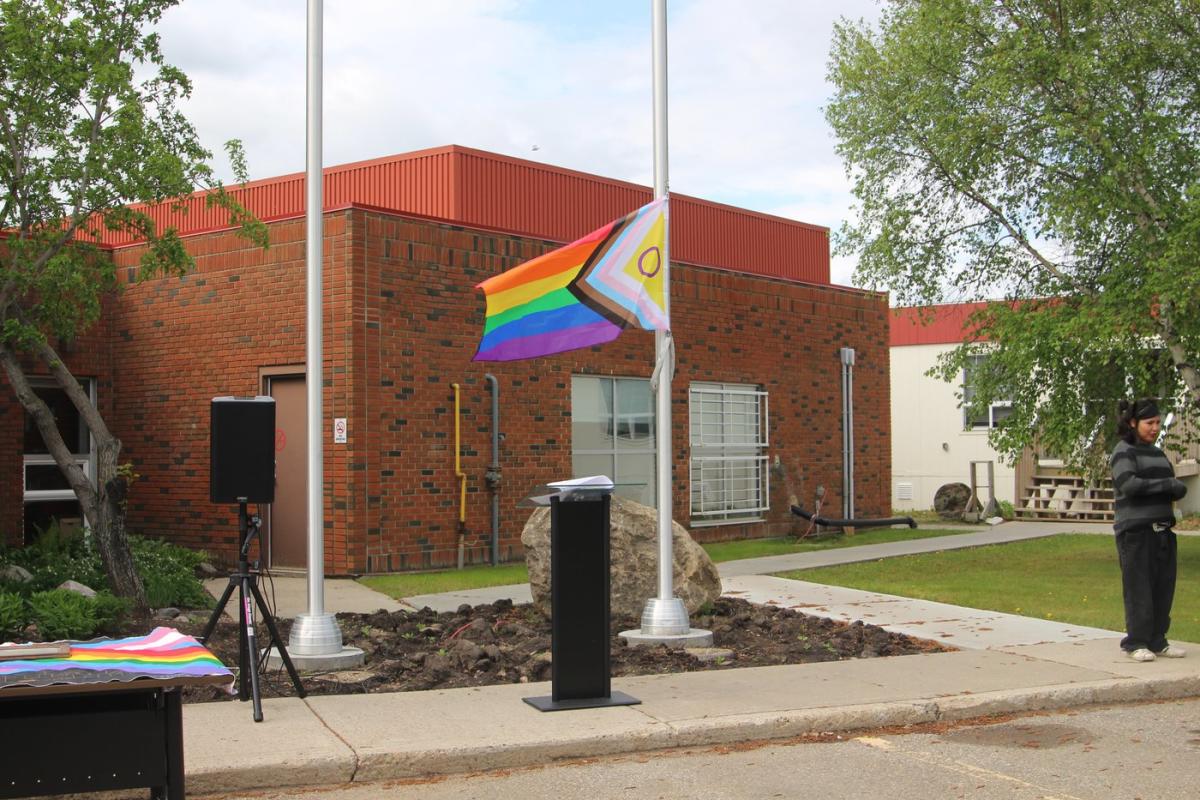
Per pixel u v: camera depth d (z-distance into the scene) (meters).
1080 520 26.95
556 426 17.72
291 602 12.95
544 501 7.81
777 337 22.02
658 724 7.18
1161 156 15.61
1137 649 9.42
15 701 5.25
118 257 17.52
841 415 23.55
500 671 8.91
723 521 21.00
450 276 16.25
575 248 9.91
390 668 8.85
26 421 16.25
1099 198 15.26
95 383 17.41
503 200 20.42
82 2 11.09
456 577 15.17
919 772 6.54
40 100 10.92
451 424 16.23
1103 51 15.64
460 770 6.57
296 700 7.82
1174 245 14.29
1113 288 15.59
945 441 31.39
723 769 6.61
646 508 11.84
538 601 11.52
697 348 20.22
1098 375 16.44
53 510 16.45
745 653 9.78
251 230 12.01
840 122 18.58
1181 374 15.97
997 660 9.41
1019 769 6.60
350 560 14.93
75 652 5.77
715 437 20.78
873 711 7.64
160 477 17.00
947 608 12.53
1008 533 23.05
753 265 25.22
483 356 9.79
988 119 16.45
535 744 6.73
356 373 15.02
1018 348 16.16
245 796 6.10
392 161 20.44
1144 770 6.58
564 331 9.91
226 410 7.84
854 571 16.38
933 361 31.58
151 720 5.41
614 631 10.77
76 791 5.31
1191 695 8.75
